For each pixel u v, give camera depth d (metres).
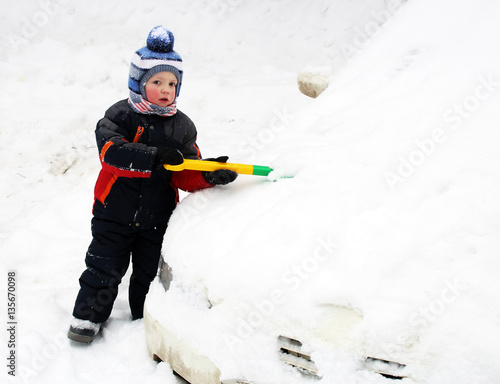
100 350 3.02
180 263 2.43
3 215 4.82
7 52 9.27
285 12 9.99
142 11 10.49
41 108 7.07
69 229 4.48
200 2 10.47
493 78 2.55
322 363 2.03
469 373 1.82
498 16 2.85
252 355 2.15
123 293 3.64
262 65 9.37
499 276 1.92
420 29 3.14
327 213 2.26
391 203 2.22
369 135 2.58
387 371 1.95
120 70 8.00
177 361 2.43
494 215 2.06
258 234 2.30
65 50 9.11
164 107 2.94
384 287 2.01
